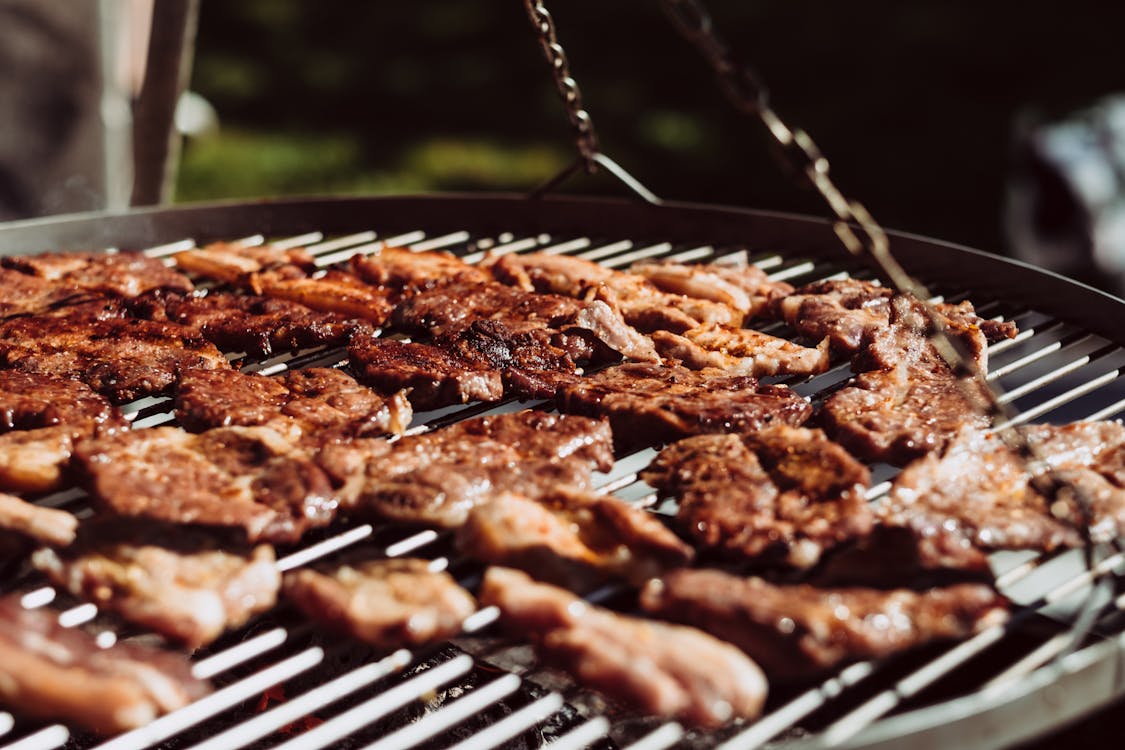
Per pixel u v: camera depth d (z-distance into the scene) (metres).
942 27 4.33
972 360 1.37
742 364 1.38
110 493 1.20
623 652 1.10
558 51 1.48
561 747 1.09
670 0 1.33
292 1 4.90
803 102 4.04
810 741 1.05
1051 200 2.53
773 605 1.12
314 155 3.85
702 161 3.79
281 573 1.18
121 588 1.14
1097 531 1.18
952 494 1.20
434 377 1.34
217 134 3.92
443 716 1.10
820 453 1.23
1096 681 1.08
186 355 1.38
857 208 1.35
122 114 2.17
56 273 1.52
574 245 1.63
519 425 1.28
